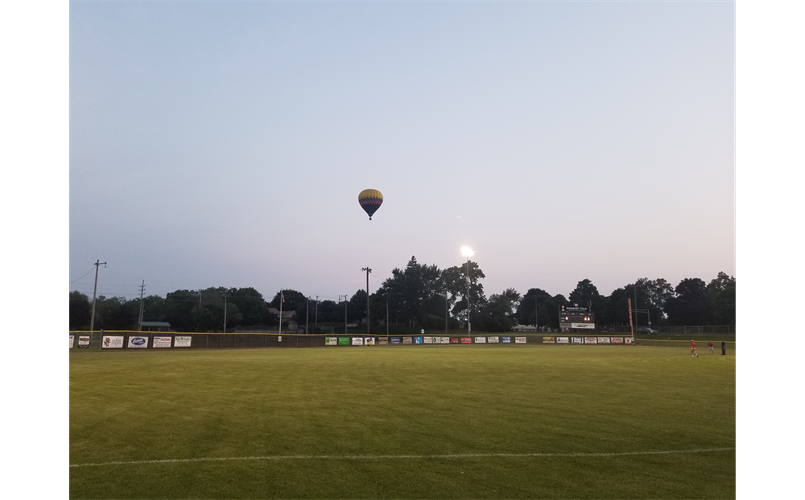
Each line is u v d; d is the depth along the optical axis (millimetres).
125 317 84812
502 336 70125
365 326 107438
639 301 116875
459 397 14156
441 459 7773
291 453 8062
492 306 119312
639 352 45594
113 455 7898
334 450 8258
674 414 11602
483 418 10984
